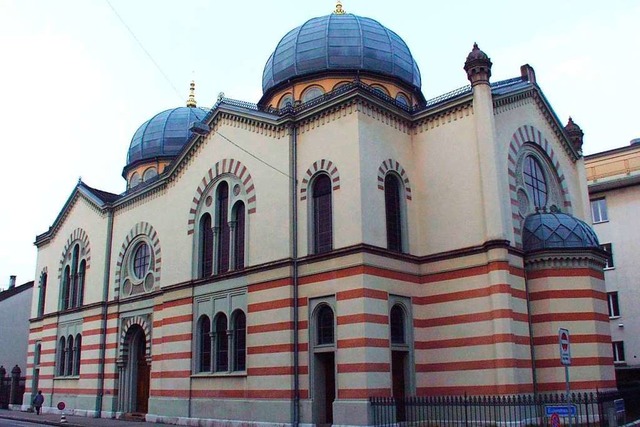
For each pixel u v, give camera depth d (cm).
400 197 2406
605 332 2328
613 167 3988
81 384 3494
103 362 3394
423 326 2314
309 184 2403
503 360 2077
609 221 3822
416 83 3219
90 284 3644
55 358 3809
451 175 2372
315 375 2228
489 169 2247
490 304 2152
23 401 4059
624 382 3094
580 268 2302
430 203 2412
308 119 2458
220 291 2638
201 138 2925
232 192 2709
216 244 2745
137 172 4144
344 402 2080
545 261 2295
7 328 4953
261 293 2430
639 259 3669
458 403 2002
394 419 2080
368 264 2152
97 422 2886
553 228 2355
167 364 2828
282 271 2361
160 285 3062
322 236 2344
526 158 2658
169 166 3092
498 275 2142
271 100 3177
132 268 3384
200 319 2727
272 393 2303
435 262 2333
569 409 1509
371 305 2127
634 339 3606
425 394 2253
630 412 2197
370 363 2073
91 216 3769
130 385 3250
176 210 3014
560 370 2203
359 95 2298
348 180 2266
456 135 2389
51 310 3981
